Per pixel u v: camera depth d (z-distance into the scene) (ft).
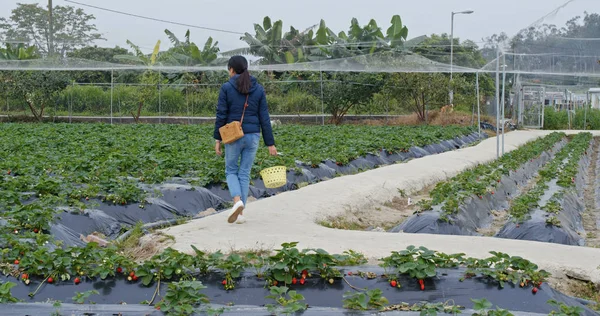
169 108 128.57
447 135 91.35
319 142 67.05
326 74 125.08
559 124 138.92
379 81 120.57
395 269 20.30
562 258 24.09
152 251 25.88
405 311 17.69
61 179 37.06
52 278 19.93
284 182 30.32
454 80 118.93
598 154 90.48
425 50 124.26
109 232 31.32
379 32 122.93
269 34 127.44
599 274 22.63
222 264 19.77
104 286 19.70
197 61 122.52
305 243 25.89
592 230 38.14
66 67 97.40
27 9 164.04
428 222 32.65
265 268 20.38
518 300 19.27
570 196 42.73
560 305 17.29
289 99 128.26
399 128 100.58
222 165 42.45
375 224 35.96
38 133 75.25
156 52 120.47
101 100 126.93
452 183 41.37
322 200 36.60
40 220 26.84
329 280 19.85
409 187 46.39
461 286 19.80
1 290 17.83
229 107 28.99
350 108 135.03
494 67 92.84
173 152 52.49
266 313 17.62
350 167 55.72
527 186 55.83
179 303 17.72
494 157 71.26
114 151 52.75
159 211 34.58
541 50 72.38
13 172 41.75
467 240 26.96
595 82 122.42
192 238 26.63
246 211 32.91
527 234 32.09
